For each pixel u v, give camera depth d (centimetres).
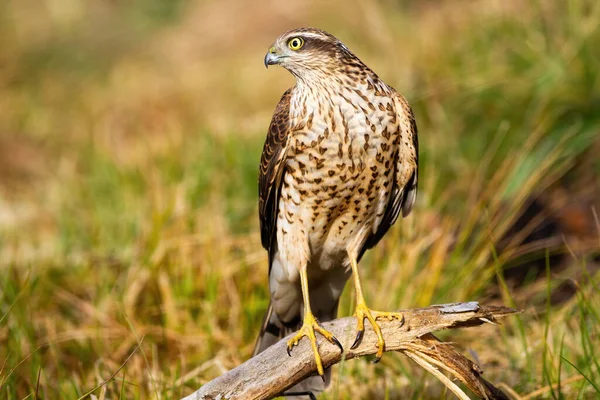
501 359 966
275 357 760
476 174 1208
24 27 2817
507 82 1321
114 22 2844
